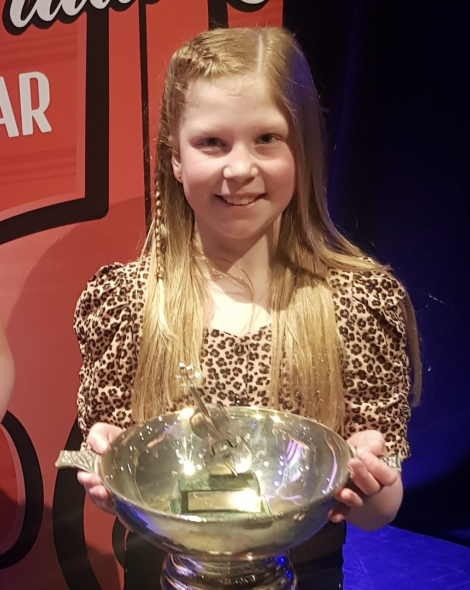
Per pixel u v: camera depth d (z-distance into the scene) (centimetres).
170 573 72
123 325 88
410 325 94
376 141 146
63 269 123
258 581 69
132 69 117
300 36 135
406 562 159
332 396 84
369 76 140
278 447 75
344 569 156
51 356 127
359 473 67
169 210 92
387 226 151
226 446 73
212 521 57
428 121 142
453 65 136
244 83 76
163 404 86
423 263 151
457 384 158
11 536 136
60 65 116
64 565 137
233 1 116
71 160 120
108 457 69
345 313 86
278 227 91
